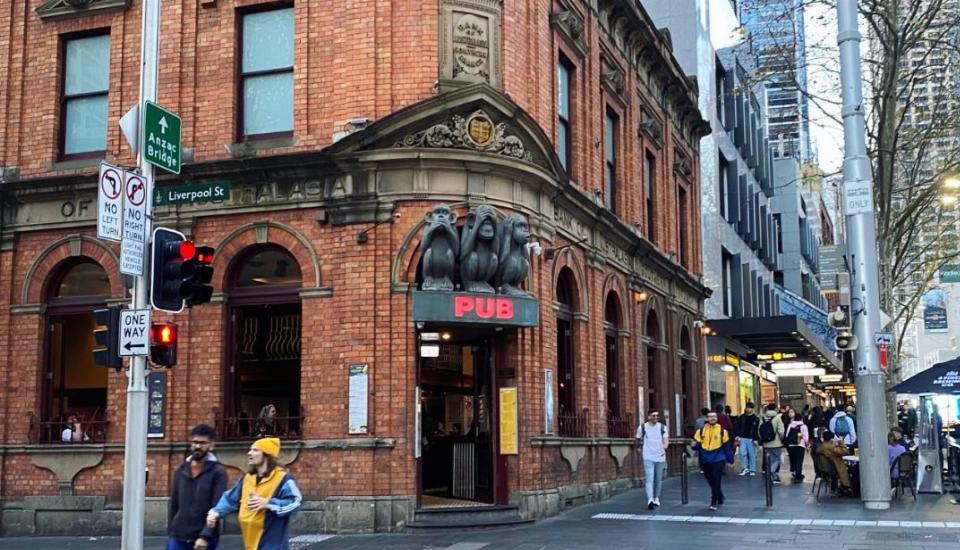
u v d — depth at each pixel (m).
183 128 17.17
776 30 30.00
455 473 17.05
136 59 17.80
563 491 18.23
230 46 17.22
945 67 28.48
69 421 17.27
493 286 15.99
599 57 22.41
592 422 20.30
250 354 16.73
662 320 27.08
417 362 15.84
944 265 41.16
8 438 17.45
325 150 15.92
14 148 18.19
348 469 15.45
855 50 18.66
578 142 20.73
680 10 35.62
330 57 16.66
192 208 16.83
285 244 16.41
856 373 18.12
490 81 16.83
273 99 17.16
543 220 17.61
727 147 39.34
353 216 15.99
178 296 11.34
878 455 17.69
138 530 10.80
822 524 15.36
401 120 15.76
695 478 26.20
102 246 17.42
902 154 35.75
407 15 16.42
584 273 20.62
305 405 15.93
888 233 27.45
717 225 35.72
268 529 8.02
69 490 16.84
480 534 14.79
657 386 26.39
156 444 16.27
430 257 15.38
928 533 14.23
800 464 24.05
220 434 16.27
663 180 28.08
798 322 30.97
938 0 27.14
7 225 17.91
